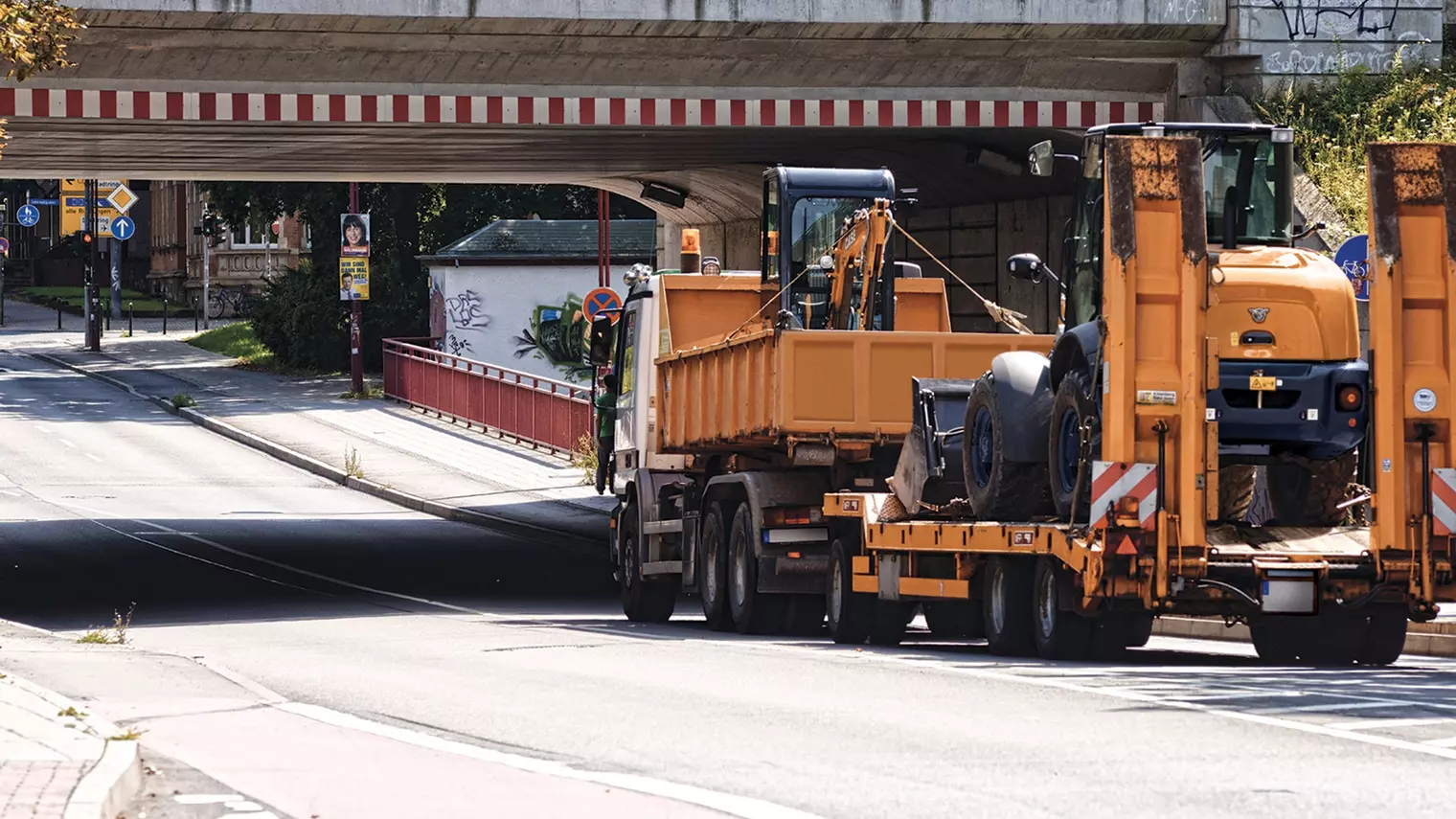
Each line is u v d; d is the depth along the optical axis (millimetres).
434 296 173125
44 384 176375
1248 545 42438
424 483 122812
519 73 77438
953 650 49906
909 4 76688
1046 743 29734
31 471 126312
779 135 85250
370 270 183000
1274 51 80688
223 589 79125
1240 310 43188
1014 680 38812
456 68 76875
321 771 28938
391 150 94625
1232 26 80188
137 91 75000
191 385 174625
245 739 32688
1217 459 41750
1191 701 34531
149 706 37594
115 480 124125
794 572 56406
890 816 24250
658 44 76875
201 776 28219
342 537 101875
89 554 92625
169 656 47656
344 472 127125
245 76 75562
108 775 25047
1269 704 34000
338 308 182750
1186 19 79438
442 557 93562
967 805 24891
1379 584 42219
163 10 71688
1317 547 42500
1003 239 98062
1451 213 41844
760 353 55812
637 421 67938
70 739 28344
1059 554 43219
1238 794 25219
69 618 67625
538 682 41406
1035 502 46812
